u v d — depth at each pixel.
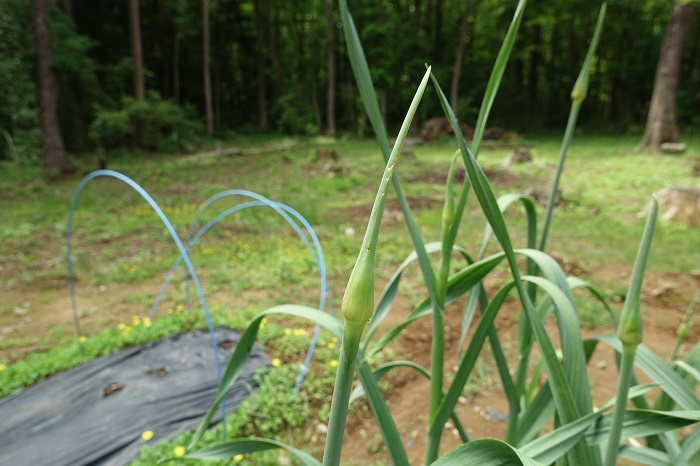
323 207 8.05
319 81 28.00
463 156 0.68
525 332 1.21
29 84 12.66
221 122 26.41
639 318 0.64
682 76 26.00
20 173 11.13
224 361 3.14
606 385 2.94
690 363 1.04
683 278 4.63
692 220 6.55
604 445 0.96
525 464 0.49
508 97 26.66
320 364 3.18
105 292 4.66
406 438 2.54
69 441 2.41
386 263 5.29
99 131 15.30
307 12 26.66
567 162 12.91
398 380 3.08
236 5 26.22
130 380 2.92
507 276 4.80
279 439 2.51
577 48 27.58
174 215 7.62
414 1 25.48
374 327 1.11
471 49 29.36
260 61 25.83
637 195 8.54
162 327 3.56
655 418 0.76
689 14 13.39
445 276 0.95
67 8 15.18
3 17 12.00
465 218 7.19
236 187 10.27
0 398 2.78
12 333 3.85
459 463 0.58
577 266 4.89
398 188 0.90
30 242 6.22
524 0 0.78
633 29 23.66
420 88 0.38
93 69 16.08
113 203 8.64
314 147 19.22
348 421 2.68
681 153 13.38
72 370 3.04
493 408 2.78
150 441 2.42
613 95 26.47
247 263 5.36
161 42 24.06
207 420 1.08
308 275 5.00
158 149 17.27
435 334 0.96
